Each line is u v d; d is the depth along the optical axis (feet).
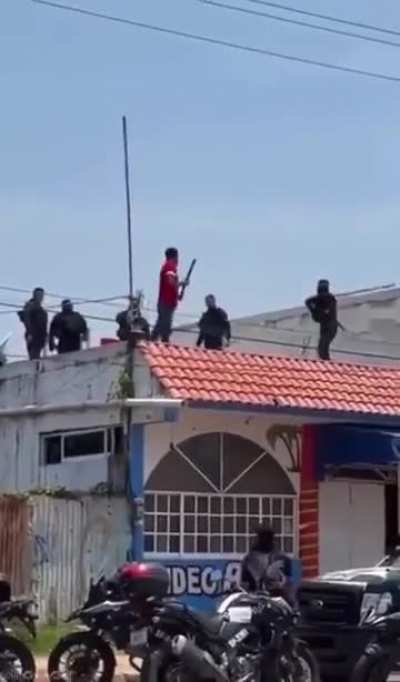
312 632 53.16
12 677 48.01
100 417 72.23
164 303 76.95
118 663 58.75
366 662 48.39
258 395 71.67
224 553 73.31
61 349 80.07
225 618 47.01
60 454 74.95
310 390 74.54
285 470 76.23
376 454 74.69
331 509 77.71
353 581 53.57
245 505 74.54
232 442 74.33
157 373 69.36
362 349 106.83
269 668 47.21
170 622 46.75
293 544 76.18
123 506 70.38
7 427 78.74
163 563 70.95
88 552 71.46
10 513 73.20
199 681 46.06
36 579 72.28
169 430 71.82
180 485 72.13
